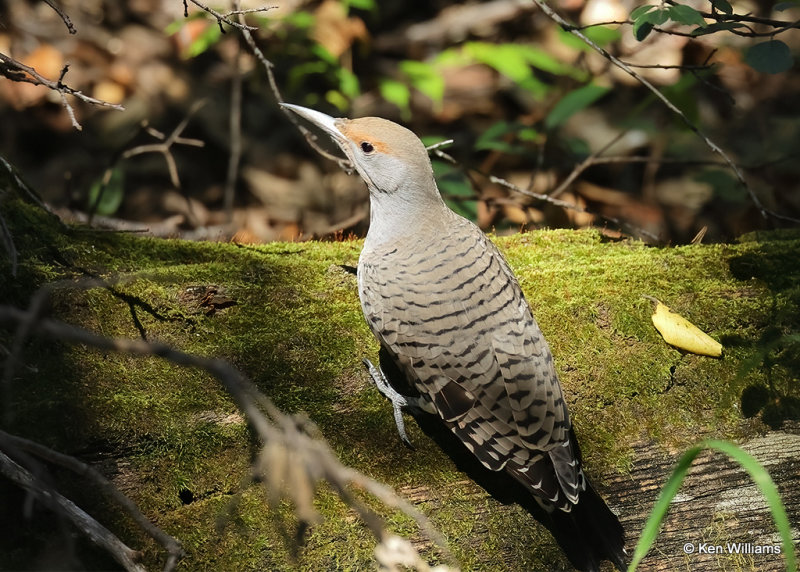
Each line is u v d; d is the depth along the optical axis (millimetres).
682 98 11797
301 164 13781
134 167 13453
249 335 7477
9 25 13945
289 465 4891
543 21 14922
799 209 12719
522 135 11945
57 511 5773
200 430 6855
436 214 7641
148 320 7332
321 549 6699
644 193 13453
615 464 7289
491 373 6824
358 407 7285
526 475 6621
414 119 14375
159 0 15078
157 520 6617
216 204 13273
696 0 13414
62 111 13656
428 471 7082
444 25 15156
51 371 6816
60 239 7863
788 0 9602
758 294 8164
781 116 14047
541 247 9070
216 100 14188
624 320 7863
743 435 7484
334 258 8586
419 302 6996
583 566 6906
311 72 13500
